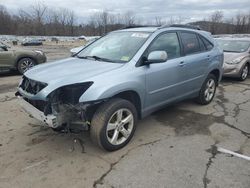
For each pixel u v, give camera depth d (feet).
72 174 11.34
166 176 11.20
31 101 12.80
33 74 13.11
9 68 33.50
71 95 12.02
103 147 12.72
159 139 14.51
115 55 14.74
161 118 17.53
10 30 287.28
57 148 13.42
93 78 12.11
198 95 19.49
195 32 18.60
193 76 17.76
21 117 17.52
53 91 11.59
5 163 12.08
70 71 12.90
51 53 75.31
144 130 15.65
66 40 209.05
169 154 12.92
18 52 33.78
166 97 15.87
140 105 14.20
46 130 15.46
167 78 15.39
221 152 13.16
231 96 23.43
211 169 11.69
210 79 19.99
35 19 272.51
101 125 12.26
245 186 10.59
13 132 15.23
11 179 11.00
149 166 11.90
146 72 14.01
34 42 153.38
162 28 16.05
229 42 33.99
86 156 12.70
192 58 17.38
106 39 16.81
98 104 12.50
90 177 11.15
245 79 31.68
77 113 12.10
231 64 29.99
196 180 10.93
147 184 10.71
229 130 15.81
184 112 18.72
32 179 11.01
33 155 12.76
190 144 13.97
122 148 13.46
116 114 12.82
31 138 14.48
